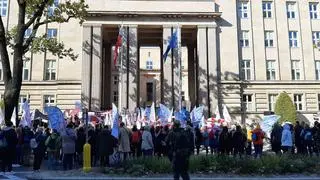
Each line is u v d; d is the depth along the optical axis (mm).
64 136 18500
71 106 46594
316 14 52406
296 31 51562
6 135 17844
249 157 17766
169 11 47562
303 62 50812
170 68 46656
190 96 54938
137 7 47938
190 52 56344
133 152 22812
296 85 49656
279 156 17719
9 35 30219
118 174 16109
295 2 52094
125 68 46500
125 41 46938
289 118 43219
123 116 35625
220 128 27734
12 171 18281
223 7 49719
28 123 26688
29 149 21094
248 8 51000
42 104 47219
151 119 32500
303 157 18406
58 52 31703
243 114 47781
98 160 22219
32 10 25703
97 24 47000
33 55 48500
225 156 17562
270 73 50312
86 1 47344
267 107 48719
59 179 14906
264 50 50219
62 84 47156
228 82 47812
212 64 47438
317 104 49375
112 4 47625
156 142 22312
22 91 47500
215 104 46500
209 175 15773
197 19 48188
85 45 46688
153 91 74000
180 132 12211
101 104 47469
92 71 46219
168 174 16031
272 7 51562
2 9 48719
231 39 49062
